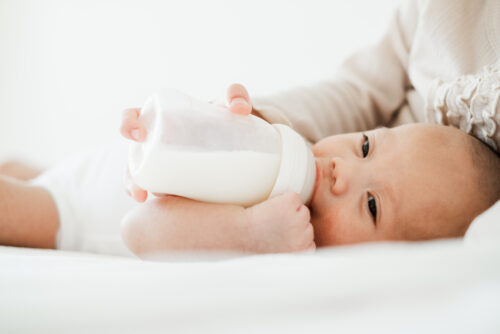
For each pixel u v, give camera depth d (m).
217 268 0.39
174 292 0.34
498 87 0.68
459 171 0.68
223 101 0.73
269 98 1.10
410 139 0.73
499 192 0.67
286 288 0.32
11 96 2.00
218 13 1.63
